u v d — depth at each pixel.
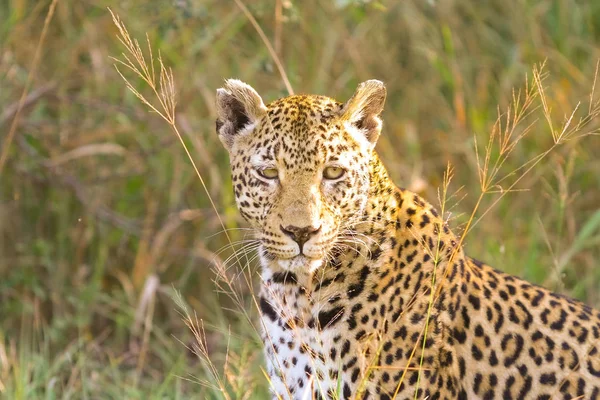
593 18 14.19
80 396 10.23
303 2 13.38
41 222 12.53
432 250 7.79
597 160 12.84
